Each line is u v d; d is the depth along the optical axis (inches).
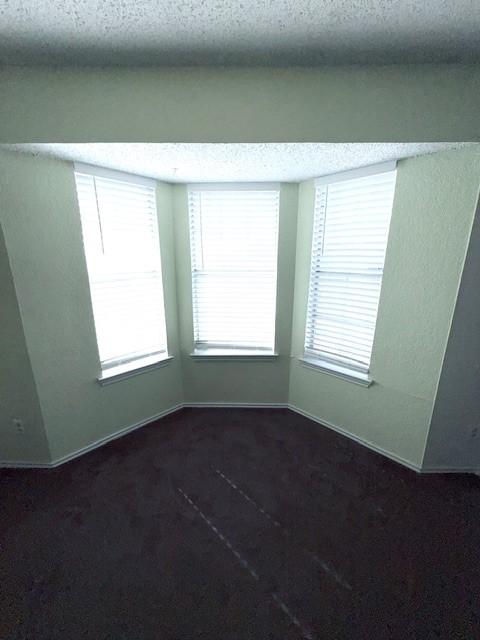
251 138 55.1
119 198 78.6
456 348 65.9
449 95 52.1
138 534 59.6
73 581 51.2
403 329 72.4
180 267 93.0
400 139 54.3
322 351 93.3
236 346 101.3
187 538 58.7
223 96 53.6
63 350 74.4
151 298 91.3
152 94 53.5
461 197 58.6
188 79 52.9
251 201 87.5
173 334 97.6
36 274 66.6
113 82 52.9
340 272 83.2
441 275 64.2
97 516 63.5
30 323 67.5
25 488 70.6
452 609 47.2
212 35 44.7
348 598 48.8
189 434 91.3
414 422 74.6
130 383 89.7
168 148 57.8
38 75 52.5
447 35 44.3
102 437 86.4
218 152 60.0
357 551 56.2
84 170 69.2
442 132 53.5
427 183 62.5
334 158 64.3
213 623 45.7
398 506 65.9
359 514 64.1
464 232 59.5
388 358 76.5
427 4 38.7
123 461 79.7
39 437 74.7
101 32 44.0
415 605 47.7
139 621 45.9
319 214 84.2
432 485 71.6
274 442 87.7
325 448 85.0
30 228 63.9
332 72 52.3
